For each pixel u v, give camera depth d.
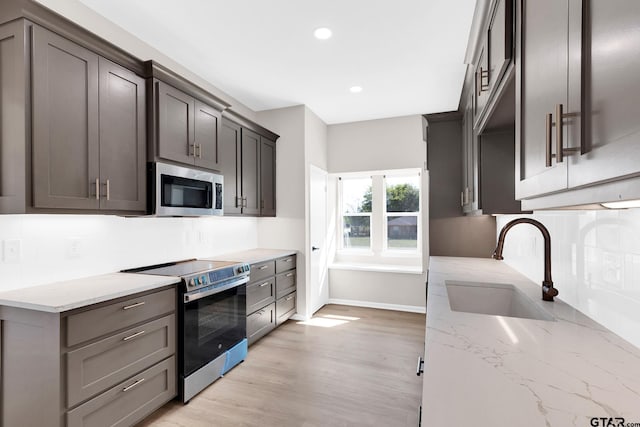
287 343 3.13
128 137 2.01
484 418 0.59
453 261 2.72
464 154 2.77
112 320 1.68
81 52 1.74
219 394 2.24
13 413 1.55
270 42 2.46
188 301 2.12
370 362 2.72
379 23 2.22
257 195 3.54
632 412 0.61
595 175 0.53
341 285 4.57
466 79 2.45
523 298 1.61
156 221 2.60
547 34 0.77
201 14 2.11
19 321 1.54
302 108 3.84
